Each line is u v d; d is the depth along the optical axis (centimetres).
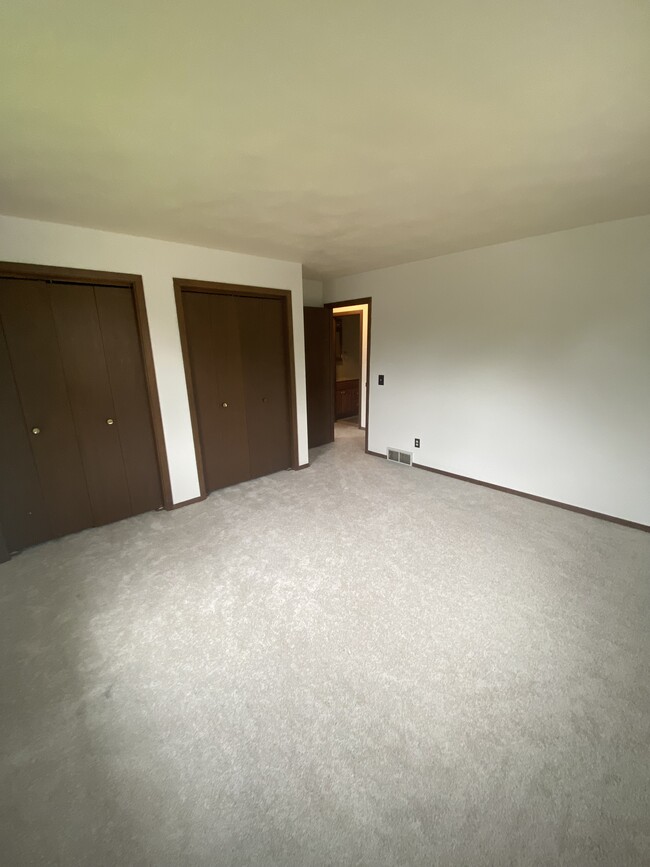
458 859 104
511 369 329
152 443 320
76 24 93
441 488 365
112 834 111
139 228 260
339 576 229
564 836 108
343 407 712
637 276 253
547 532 276
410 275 391
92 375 282
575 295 282
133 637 185
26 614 202
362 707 147
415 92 122
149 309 294
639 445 269
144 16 91
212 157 161
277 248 322
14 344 248
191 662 170
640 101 127
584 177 188
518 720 141
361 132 145
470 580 223
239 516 314
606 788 119
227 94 121
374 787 121
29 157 158
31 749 134
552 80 117
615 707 145
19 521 263
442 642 178
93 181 182
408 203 219
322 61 107
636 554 246
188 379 325
